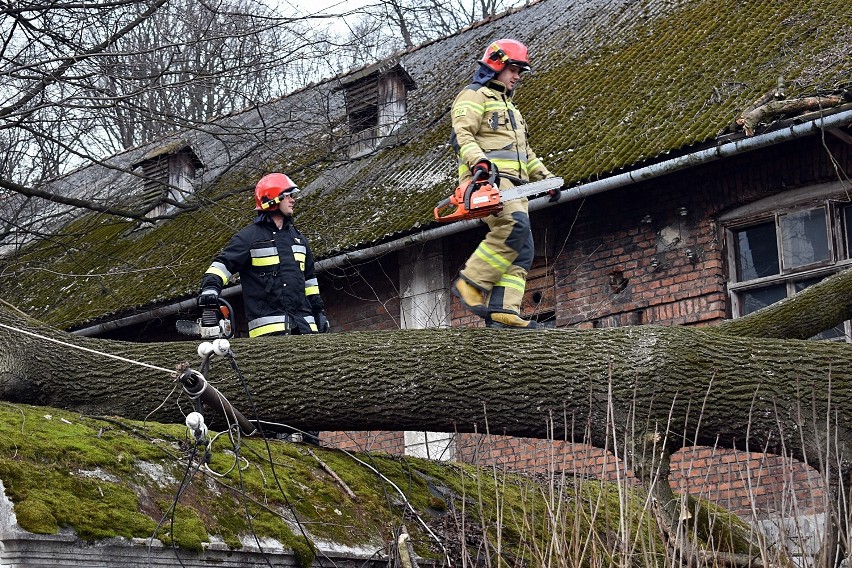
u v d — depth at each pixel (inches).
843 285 255.6
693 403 219.9
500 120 270.2
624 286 427.5
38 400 247.6
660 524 192.2
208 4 417.4
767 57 431.8
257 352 241.3
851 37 411.5
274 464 209.0
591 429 225.5
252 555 177.9
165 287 521.7
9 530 151.1
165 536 166.1
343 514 203.0
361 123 577.3
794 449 219.1
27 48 417.7
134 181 690.2
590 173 406.9
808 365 219.3
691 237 413.7
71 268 626.5
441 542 209.5
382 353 234.2
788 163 395.2
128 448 185.6
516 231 263.6
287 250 281.7
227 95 492.1
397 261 482.3
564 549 180.1
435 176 495.5
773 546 189.9
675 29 510.0
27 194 442.3
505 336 233.6
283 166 585.9
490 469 265.1
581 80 507.8
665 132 408.2
